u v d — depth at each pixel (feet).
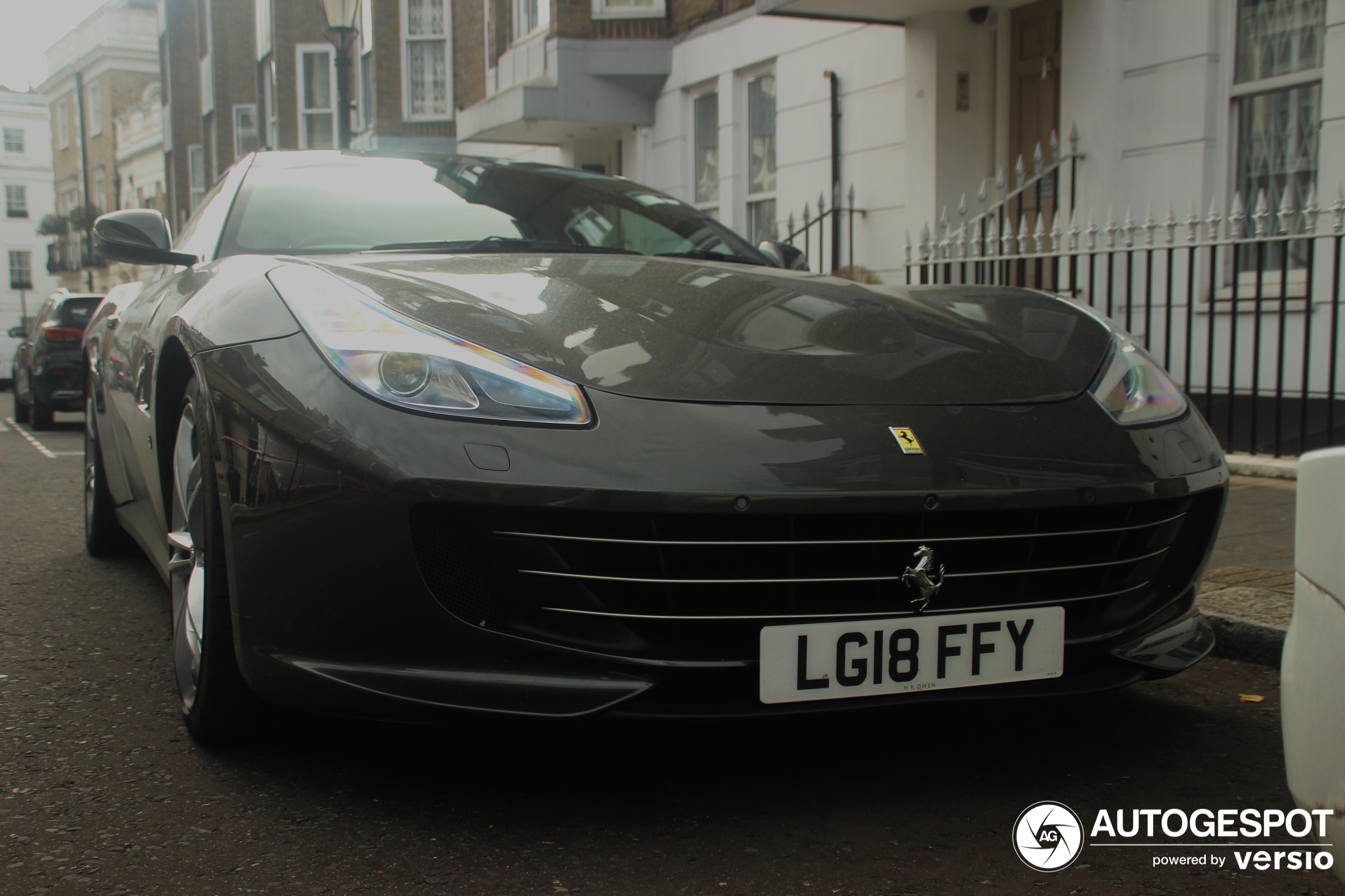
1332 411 15.14
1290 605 9.39
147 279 12.75
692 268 8.31
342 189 10.03
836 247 24.93
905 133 24.35
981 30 23.71
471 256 8.35
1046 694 6.24
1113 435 6.53
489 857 5.50
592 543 5.65
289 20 68.13
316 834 5.75
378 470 5.54
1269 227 18.19
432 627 5.65
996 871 5.41
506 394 5.79
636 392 5.96
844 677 5.86
